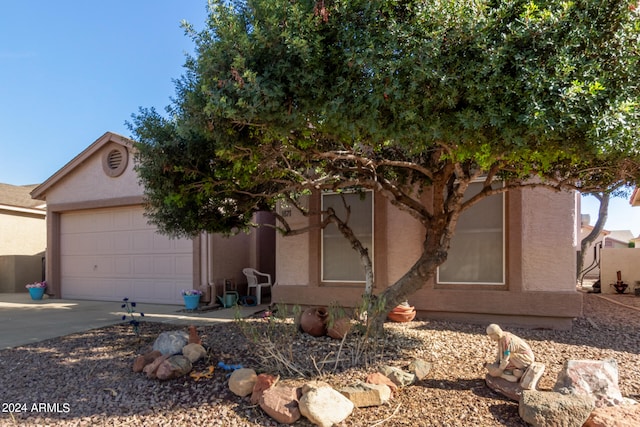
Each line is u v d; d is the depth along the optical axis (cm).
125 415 397
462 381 442
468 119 353
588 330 679
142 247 1134
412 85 349
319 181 624
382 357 504
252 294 1141
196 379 460
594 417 338
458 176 561
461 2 344
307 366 477
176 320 814
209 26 394
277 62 371
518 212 710
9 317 866
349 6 366
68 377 488
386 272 789
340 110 367
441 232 577
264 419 379
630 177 482
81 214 1236
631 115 335
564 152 383
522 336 635
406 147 423
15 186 2031
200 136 521
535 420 344
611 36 352
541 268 696
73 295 1234
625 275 1306
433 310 752
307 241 856
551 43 338
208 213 694
